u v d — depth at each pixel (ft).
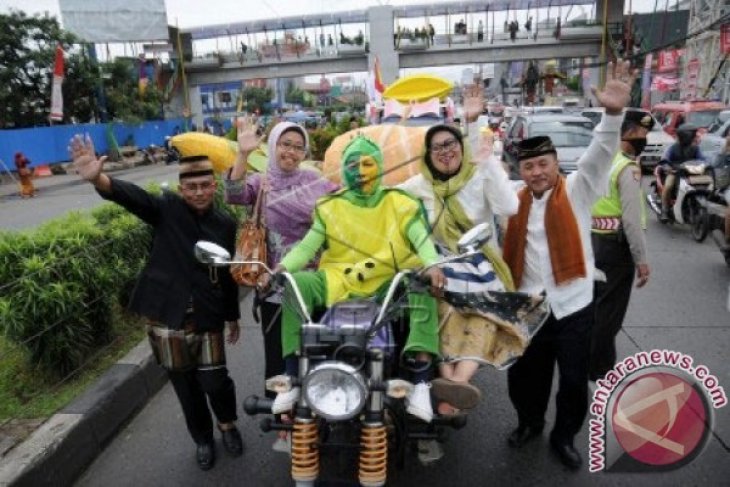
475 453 11.54
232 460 11.60
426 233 9.55
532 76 132.57
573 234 10.02
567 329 10.39
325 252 10.03
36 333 13.19
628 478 10.50
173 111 140.15
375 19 126.11
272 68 138.00
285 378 8.07
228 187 11.39
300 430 8.04
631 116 12.19
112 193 10.04
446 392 8.57
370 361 8.13
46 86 90.84
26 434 11.25
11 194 66.28
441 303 9.79
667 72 90.27
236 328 12.05
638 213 11.95
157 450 12.05
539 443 11.81
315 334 8.25
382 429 8.03
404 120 18.85
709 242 27.58
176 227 10.61
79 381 13.58
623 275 12.60
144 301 10.49
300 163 12.41
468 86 11.02
